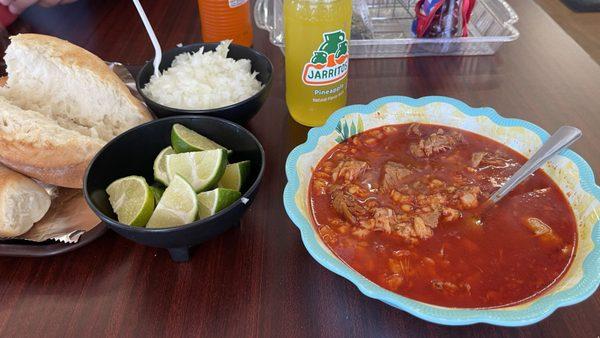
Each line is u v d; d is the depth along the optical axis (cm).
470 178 31
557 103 40
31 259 28
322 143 32
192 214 26
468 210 28
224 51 40
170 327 25
